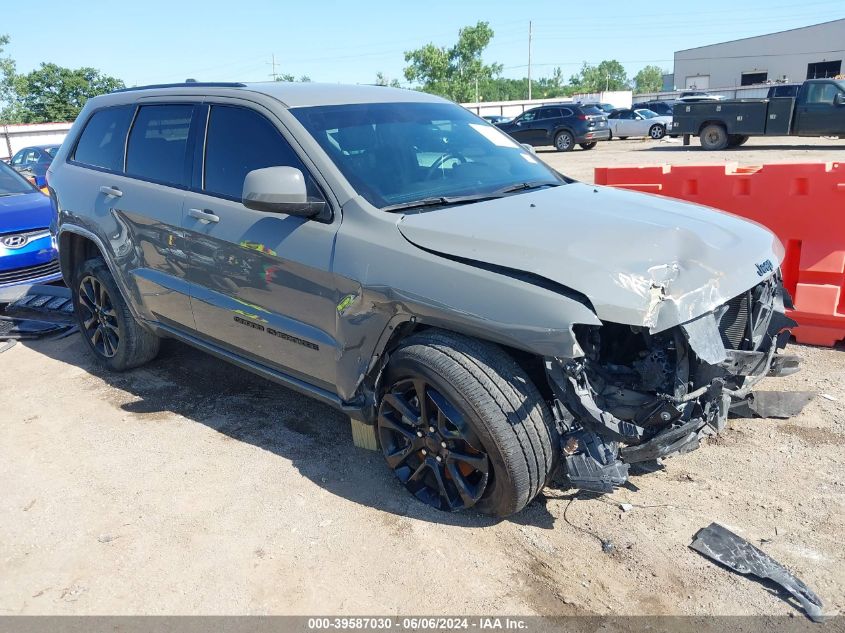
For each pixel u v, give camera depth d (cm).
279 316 357
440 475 318
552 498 333
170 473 371
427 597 274
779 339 369
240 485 356
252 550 306
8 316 652
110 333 504
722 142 2102
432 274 291
